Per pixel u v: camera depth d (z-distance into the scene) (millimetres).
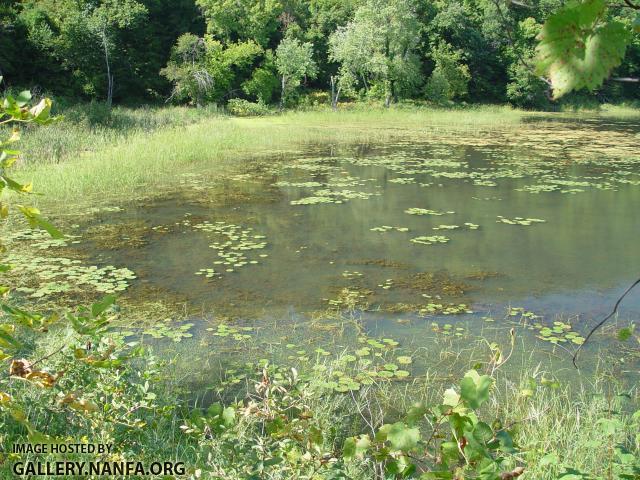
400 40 36688
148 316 5641
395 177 13328
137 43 33469
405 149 18562
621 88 42594
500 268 7246
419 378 4516
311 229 8906
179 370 4543
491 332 5418
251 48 34406
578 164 15617
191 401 4062
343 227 9031
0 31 27812
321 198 10953
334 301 6121
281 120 29281
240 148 18094
